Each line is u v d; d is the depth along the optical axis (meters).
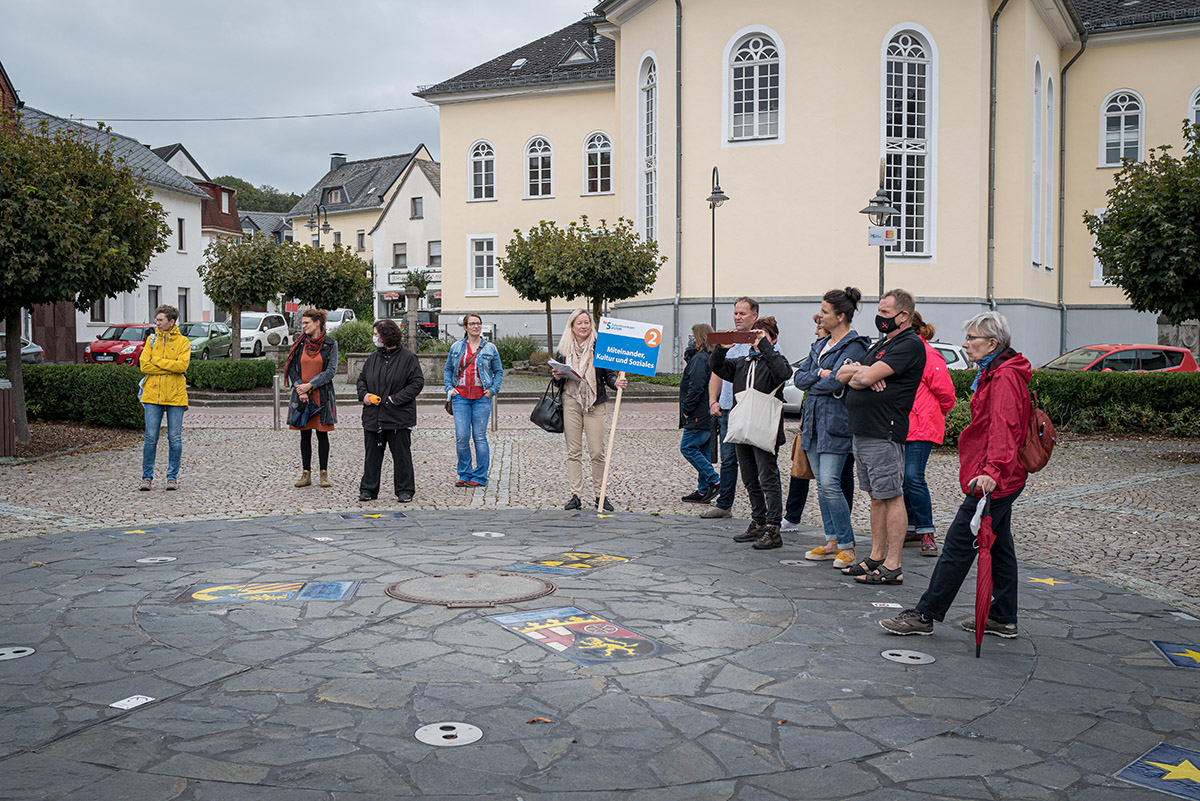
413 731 3.90
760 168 24.97
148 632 5.19
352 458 13.51
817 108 24.45
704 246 25.67
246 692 4.31
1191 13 29.42
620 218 26.28
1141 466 13.30
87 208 13.21
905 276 24.83
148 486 10.55
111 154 14.32
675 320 25.95
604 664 4.73
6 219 12.24
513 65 38.25
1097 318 31.39
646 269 25.30
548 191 36.56
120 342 29.72
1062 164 31.38
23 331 31.23
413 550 7.39
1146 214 14.16
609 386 9.83
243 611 5.60
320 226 69.75
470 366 11.00
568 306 36.94
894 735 3.95
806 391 7.04
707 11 25.23
